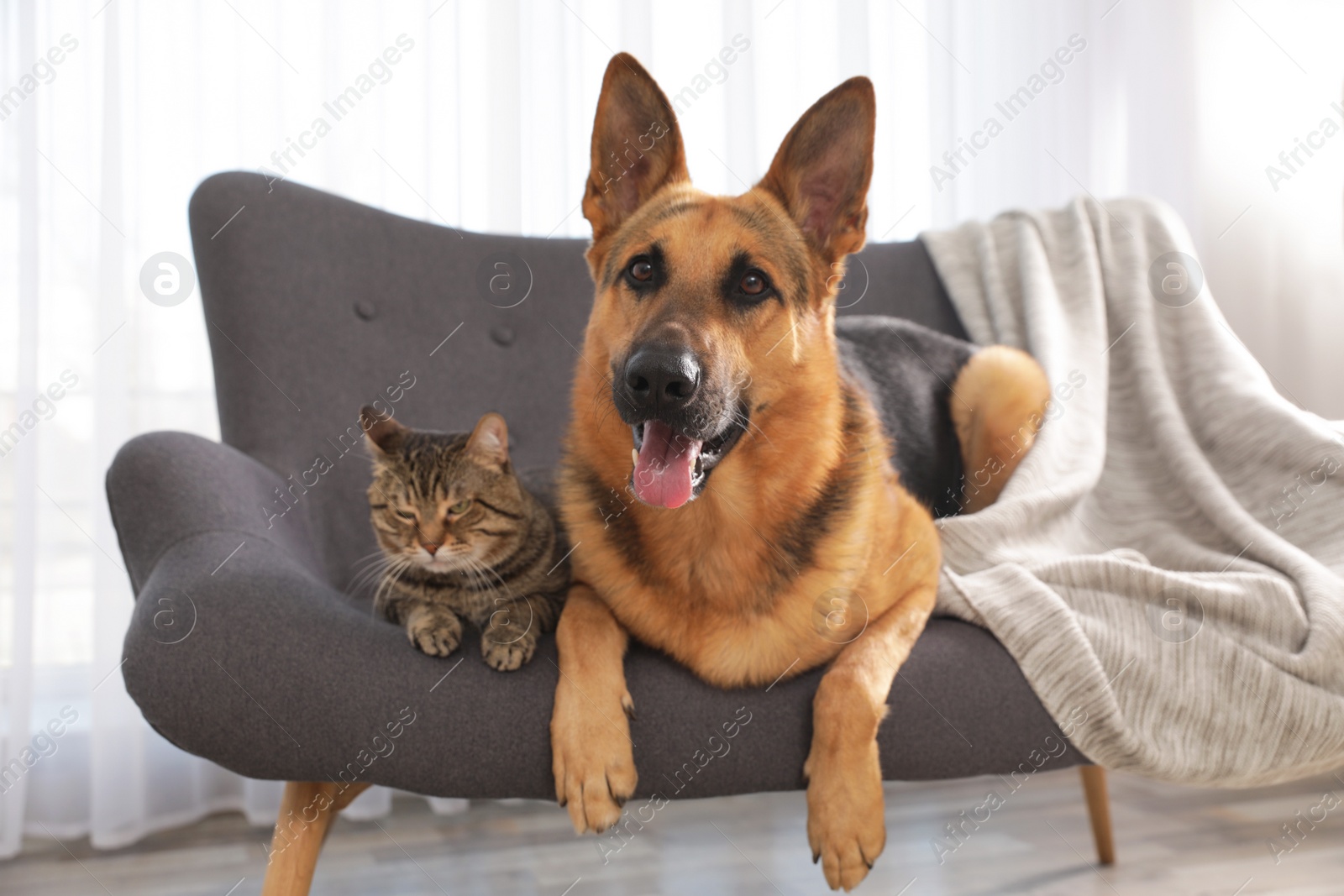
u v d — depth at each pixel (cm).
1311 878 205
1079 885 203
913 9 311
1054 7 320
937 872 212
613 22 287
